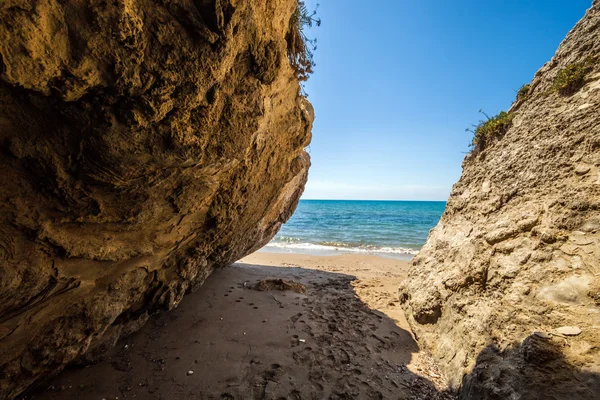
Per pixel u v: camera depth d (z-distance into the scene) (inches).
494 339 117.3
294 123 179.2
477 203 178.5
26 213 67.0
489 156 187.6
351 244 697.6
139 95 68.8
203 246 159.2
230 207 153.8
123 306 116.0
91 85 61.9
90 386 120.9
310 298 249.6
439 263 191.8
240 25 88.9
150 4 65.7
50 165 66.3
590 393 78.6
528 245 127.4
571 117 134.2
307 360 149.4
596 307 94.7
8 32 47.1
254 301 227.1
